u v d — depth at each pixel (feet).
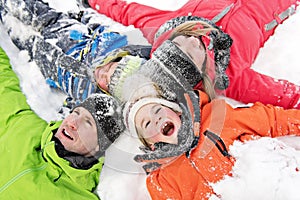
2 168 4.12
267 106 4.55
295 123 4.44
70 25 4.93
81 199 4.08
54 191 4.01
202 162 3.98
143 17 5.21
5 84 4.92
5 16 5.35
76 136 3.73
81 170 3.94
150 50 3.63
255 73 4.84
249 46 4.90
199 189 3.99
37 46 5.01
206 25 4.10
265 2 5.20
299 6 5.55
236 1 5.11
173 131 3.33
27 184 3.99
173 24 4.01
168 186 4.05
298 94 4.75
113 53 3.67
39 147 4.26
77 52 4.52
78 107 3.78
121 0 5.50
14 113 4.59
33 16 5.12
